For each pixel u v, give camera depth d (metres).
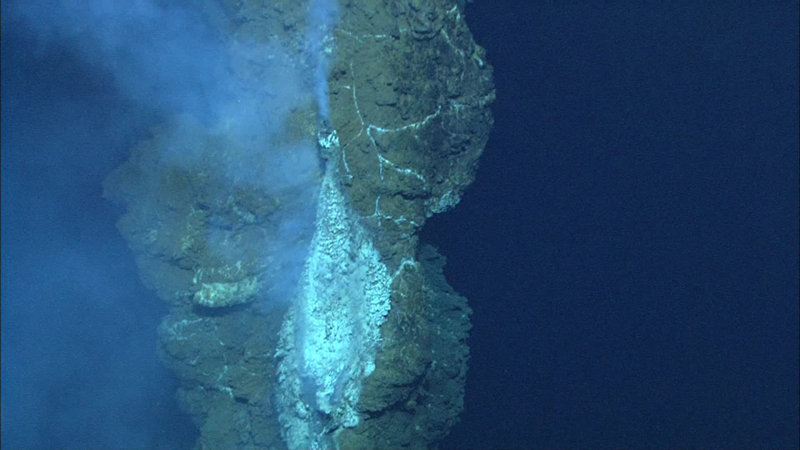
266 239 9.27
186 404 9.85
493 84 9.41
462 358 9.28
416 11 8.56
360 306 8.56
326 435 8.48
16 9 10.77
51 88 11.12
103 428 11.66
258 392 9.40
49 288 11.77
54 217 11.68
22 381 11.88
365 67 8.52
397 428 8.60
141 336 11.48
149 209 9.55
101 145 11.27
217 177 9.24
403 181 8.60
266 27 8.91
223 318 9.53
